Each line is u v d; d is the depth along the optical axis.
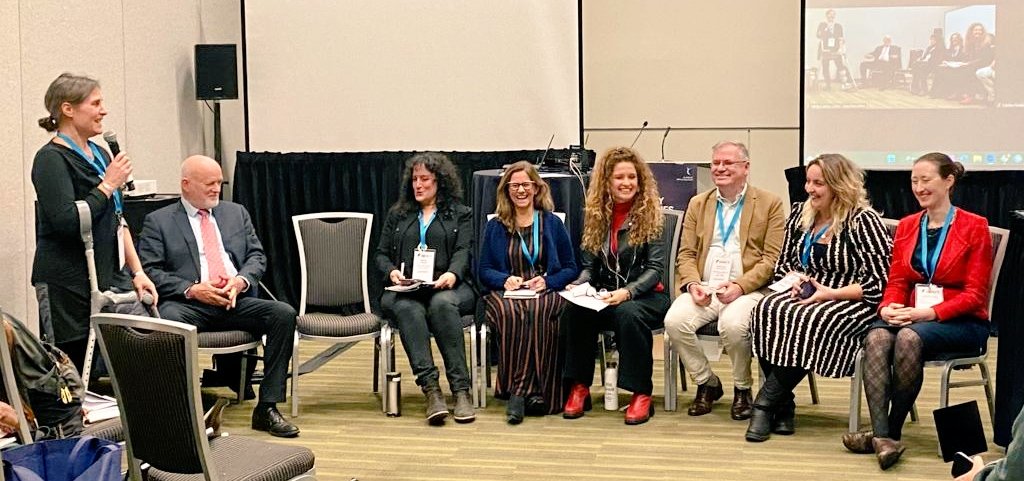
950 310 3.92
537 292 4.66
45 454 2.26
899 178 6.38
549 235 4.74
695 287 4.48
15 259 4.80
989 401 4.08
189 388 2.47
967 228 3.99
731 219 4.58
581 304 4.41
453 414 4.62
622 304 4.49
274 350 4.41
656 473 3.82
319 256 4.84
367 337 4.64
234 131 7.35
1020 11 6.18
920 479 3.72
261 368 5.33
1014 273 3.88
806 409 4.64
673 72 8.26
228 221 4.71
